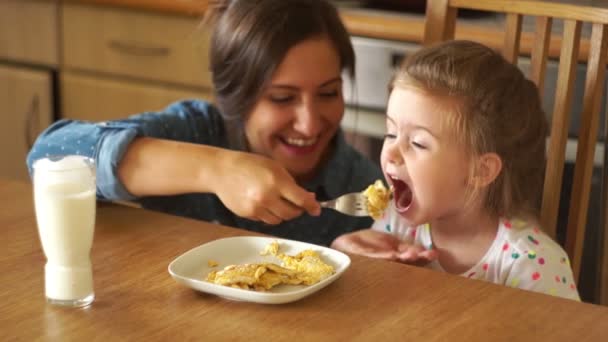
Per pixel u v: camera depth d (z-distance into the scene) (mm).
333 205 1297
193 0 2389
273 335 893
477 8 1471
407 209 1344
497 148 1297
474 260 1366
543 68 1430
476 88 1273
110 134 1303
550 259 1300
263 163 1193
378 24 2160
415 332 906
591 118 1383
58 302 954
